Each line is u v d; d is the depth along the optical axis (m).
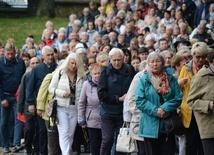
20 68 28.59
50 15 60.41
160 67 20.53
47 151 26.44
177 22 42.03
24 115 27.31
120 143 22.27
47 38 40.06
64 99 24.31
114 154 23.62
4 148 28.64
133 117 21.81
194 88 20.31
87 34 37.47
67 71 24.53
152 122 20.36
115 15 46.78
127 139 22.20
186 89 22.08
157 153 20.64
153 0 47.69
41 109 24.89
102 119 23.03
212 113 20.06
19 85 28.56
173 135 20.56
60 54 30.50
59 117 24.38
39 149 26.94
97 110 23.94
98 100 23.86
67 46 34.84
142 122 20.52
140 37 35.94
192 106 20.30
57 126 24.69
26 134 26.75
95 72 23.92
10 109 28.64
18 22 57.91
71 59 24.39
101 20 41.91
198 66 22.08
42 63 26.30
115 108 22.89
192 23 44.72
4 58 28.45
